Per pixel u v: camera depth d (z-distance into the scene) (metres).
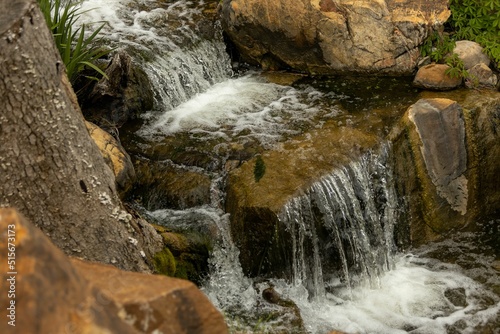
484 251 5.63
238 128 5.84
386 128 5.76
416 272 5.43
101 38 6.41
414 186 5.65
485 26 6.66
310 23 6.47
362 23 6.43
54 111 3.45
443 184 5.74
